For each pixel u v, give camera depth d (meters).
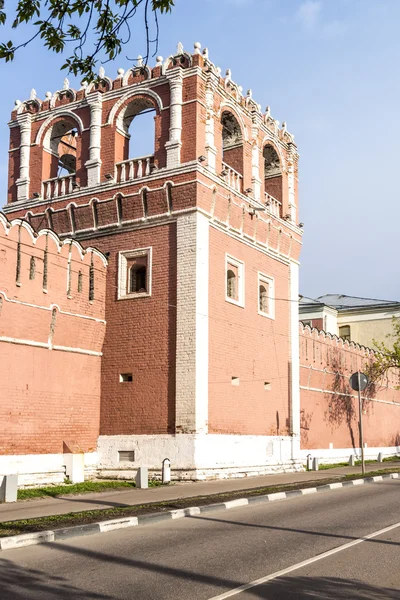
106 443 22.34
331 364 35.03
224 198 23.59
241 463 23.34
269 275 26.72
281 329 27.11
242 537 10.99
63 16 9.05
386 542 10.45
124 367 22.61
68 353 21.55
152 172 23.02
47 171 25.84
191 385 21.33
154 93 23.75
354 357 38.16
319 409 33.16
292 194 28.70
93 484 19.95
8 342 19.16
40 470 19.88
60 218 24.64
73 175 24.92
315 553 9.62
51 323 20.67
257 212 25.61
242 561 9.11
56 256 21.09
